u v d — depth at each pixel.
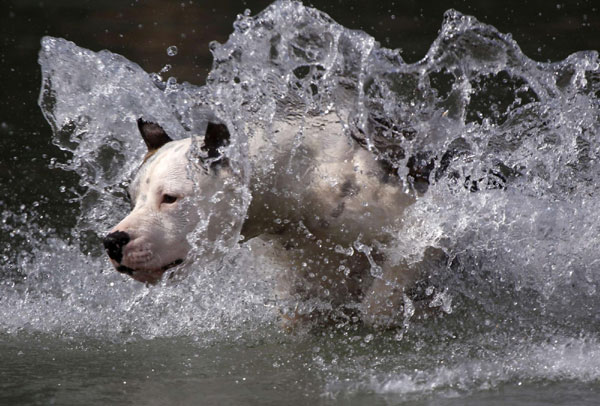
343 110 8.16
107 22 21.16
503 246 8.99
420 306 8.55
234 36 8.05
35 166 13.32
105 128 9.37
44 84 9.48
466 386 6.62
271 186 7.74
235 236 7.74
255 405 6.21
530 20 20.72
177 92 9.62
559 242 9.08
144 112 9.41
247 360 7.52
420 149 8.32
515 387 6.57
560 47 18.45
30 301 9.22
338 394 6.48
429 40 19.12
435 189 8.25
